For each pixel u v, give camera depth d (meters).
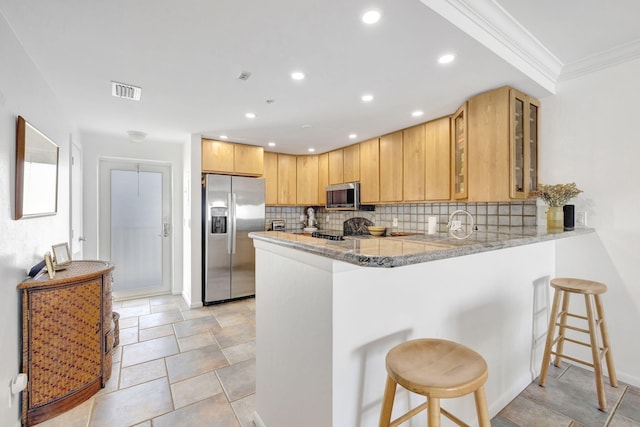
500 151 2.20
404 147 3.32
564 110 2.36
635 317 2.07
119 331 2.90
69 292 1.86
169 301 3.96
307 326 1.27
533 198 2.39
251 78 2.07
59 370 1.80
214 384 2.11
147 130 3.45
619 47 2.03
